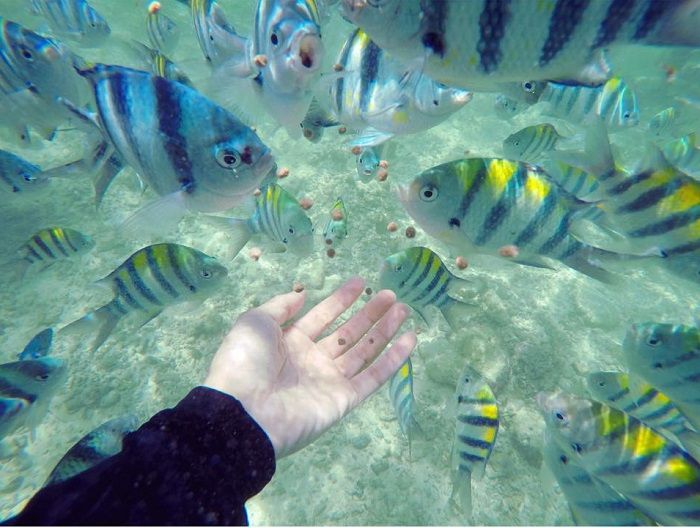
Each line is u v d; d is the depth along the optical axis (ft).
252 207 1.75
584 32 0.58
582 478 1.23
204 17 1.22
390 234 2.91
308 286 2.56
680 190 1.22
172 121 0.80
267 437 0.77
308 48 0.90
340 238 2.09
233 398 0.78
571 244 1.08
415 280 1.46
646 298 3.04
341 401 1.01
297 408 0.93
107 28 2.49
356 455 1.93
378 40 0.66
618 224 1.34
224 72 1.06
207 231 3.07
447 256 2.86
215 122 0.80
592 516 1.22
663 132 3.51
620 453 1.11
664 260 1.29
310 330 1.12
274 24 0.92
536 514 1.82
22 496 1.77
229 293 2.52
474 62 0.63
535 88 1.00
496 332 2.34
